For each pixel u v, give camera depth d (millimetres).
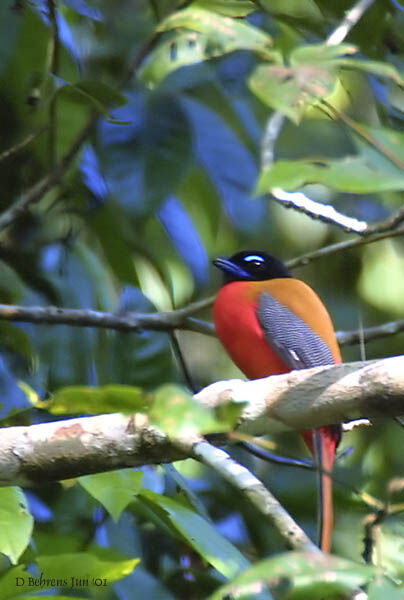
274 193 9305
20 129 12320
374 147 6160
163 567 10727
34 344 11445
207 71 12328
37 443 7340
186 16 7164
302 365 11664
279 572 4742
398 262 15938
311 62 6352
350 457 13703
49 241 12328
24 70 11984
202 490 11773
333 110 6449
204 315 15883
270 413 7414
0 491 7523
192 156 11930
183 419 5176
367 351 15398
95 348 11625
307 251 15961
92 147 12320
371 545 7637
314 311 12055
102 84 9695
